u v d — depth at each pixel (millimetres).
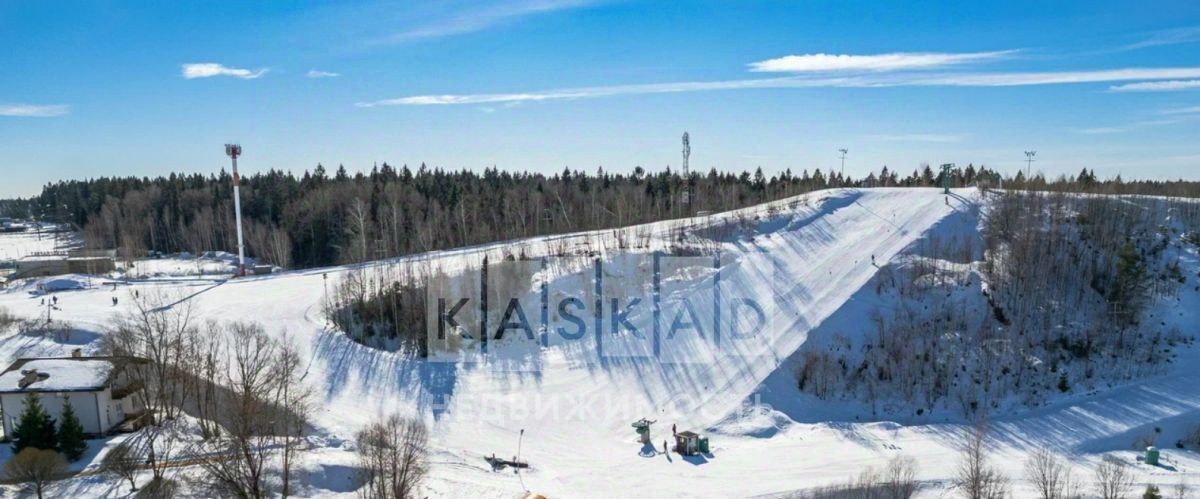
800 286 86625
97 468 46156
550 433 62156
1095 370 72312
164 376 57531
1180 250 88562
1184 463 57188
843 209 112062
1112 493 48812
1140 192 109000
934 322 77625
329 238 137750
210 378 57938
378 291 89312
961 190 113062
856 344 75438
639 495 50188
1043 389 69812
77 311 87062
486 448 58031
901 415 67062
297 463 47469
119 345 61594
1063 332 75875
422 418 62969
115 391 53562
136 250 142625
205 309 87625
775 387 69625
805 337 75750
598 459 57625
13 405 50656
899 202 110938
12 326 79812
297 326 81750
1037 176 111438
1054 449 59531
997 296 80375
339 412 61906
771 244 99688
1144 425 62719
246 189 168125
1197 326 77625
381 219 127750
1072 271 84812
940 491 51250
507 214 127750
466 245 121625
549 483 51781
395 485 43719
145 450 48844
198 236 149125
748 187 163125
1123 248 80562
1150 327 77438
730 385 70062
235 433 47188
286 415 51500
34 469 41656
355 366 72750
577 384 71125
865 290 83500
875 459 57375
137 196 170750
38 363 53781
